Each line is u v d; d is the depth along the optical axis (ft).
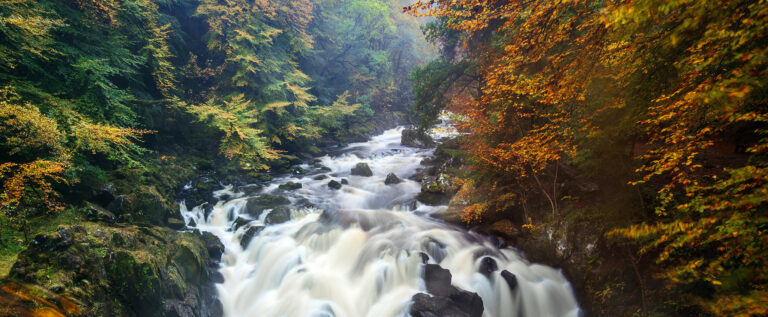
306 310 26.81
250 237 35.47
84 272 18.11
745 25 10.58
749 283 13.34
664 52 15.88
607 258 25.45
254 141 55.26
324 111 83.30
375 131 117.80
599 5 17.12
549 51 24.00
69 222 24.95
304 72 104.88
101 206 29.84
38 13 30.09
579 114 23.43
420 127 56.13
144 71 54.08
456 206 39.63
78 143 29.48
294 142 80.28
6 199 21.80
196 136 58.65
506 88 22.13
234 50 67.36
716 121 14.30
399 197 49.01
